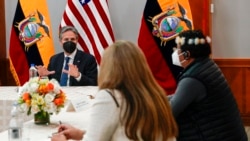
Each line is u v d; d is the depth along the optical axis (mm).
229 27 5250
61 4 5477
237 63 5238
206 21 5043
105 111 1583
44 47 5012
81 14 4988
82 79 3861
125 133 1576
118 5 5398
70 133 1995
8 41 5609
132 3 5367
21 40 5043
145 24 4953
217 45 5301
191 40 2346
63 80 3965
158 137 1636
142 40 4957
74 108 2867
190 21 4844
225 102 2299
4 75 5633
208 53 2377
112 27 5285
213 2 5246
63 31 4043
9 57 5117
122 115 1579
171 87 4957
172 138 1706
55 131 2299
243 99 5254
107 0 5293
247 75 5230
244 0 5184
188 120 2303
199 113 2279
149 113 1589
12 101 3043
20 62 5062
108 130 1584
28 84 2430
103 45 4969
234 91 5273
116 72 1620
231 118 2309
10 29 5586
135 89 1603
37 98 2385
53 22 5508
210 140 2266
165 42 4910
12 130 2100
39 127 2400
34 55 5031
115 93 1603
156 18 4898
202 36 2367
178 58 2418
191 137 2299
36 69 3816
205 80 2250
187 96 2232
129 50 1647
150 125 1586
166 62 4941
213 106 2270
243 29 5223
